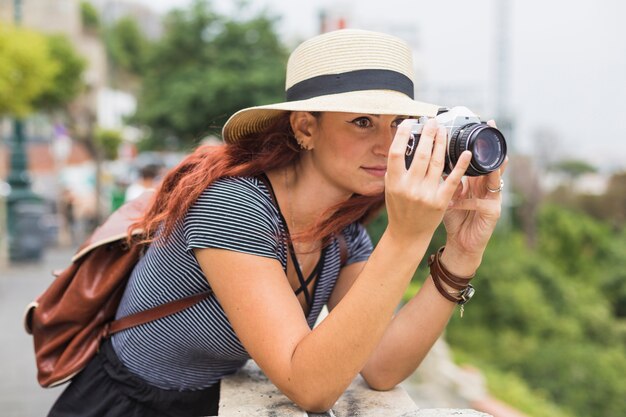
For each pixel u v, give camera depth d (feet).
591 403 27.04
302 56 4.82
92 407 5.56
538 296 34.65
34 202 37.11
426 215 3.91
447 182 3.90
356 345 4.06
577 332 33.91
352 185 4.80
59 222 59.06
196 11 53.78
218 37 53.26
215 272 4.56
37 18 87.66
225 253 4.52
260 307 4.40
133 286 5.36
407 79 4.75
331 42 4.68
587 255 56.54
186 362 5.40
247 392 5.30
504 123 53.93
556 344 30.55
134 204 5.96
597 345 35.88
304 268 5.27
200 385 5.60
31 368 15.80
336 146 4.71
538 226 55.93
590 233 57.00
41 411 12.91
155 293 5.14
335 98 4.53
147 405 5.49
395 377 5.33
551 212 57.41
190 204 4.68
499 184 4.86
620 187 89.15
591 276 53.21
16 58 37.58
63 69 59.62
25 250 36.37
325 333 4.10
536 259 40.88
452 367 20.30
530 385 27.43
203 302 5.01
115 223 5.69
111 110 104.22
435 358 20.34
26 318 5.88
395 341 5.27
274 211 4.87
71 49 60.34
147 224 5.17
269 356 4.30
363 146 4.67
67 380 5.64
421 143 3.87
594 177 104.27
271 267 4.58
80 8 101.50
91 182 78.07
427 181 3.88
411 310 5.33
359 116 4.63
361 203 5.12
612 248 55.36
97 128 76.07
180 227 4.84
